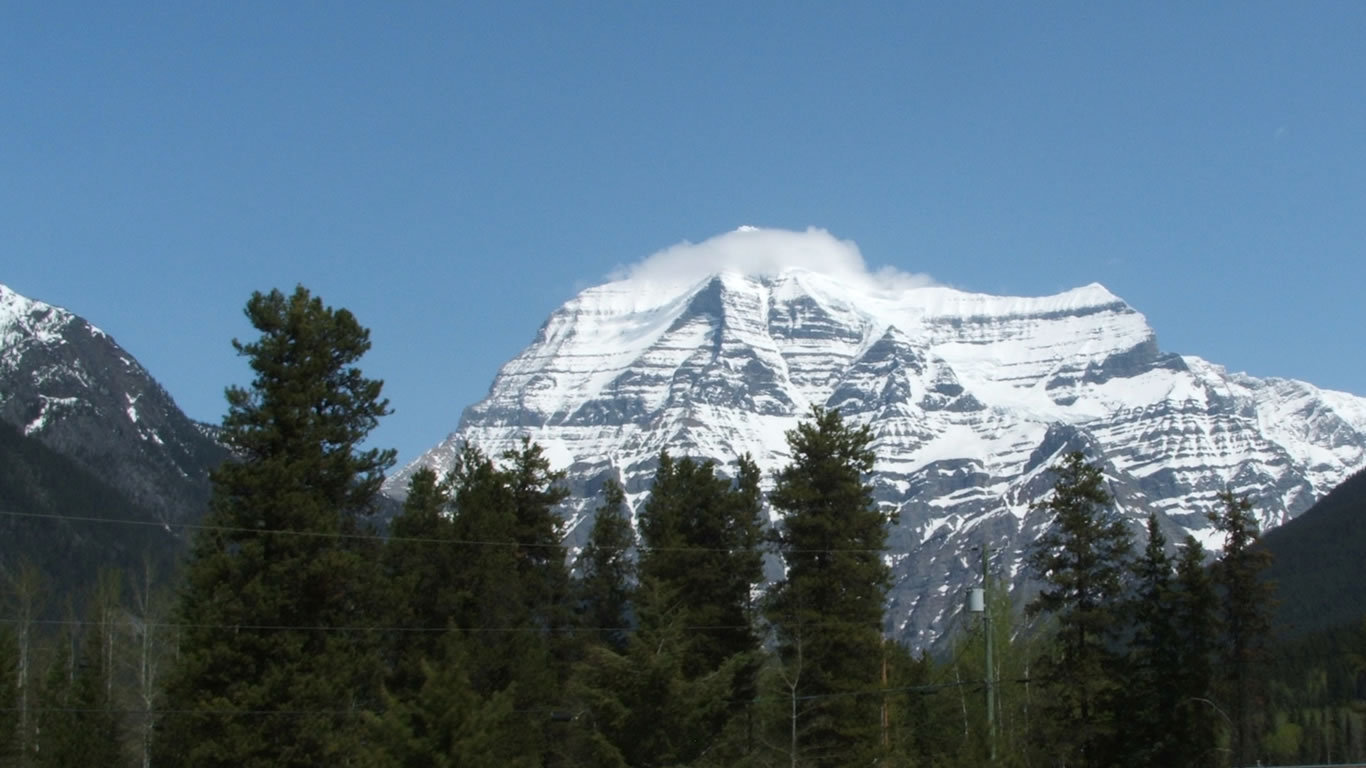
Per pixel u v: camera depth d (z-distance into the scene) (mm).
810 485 90312
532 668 84438
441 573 85875
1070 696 92188
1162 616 98250
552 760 86688
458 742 66250
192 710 72250
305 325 78312
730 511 93250
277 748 72375
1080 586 93500
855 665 86562
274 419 77562
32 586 111125
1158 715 96125
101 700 95250
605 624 95875
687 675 86562
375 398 81250
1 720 92438
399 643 85062
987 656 87312
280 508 74625
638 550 93875
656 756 77625
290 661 73750
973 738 91812
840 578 87312
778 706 84500
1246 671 104500
